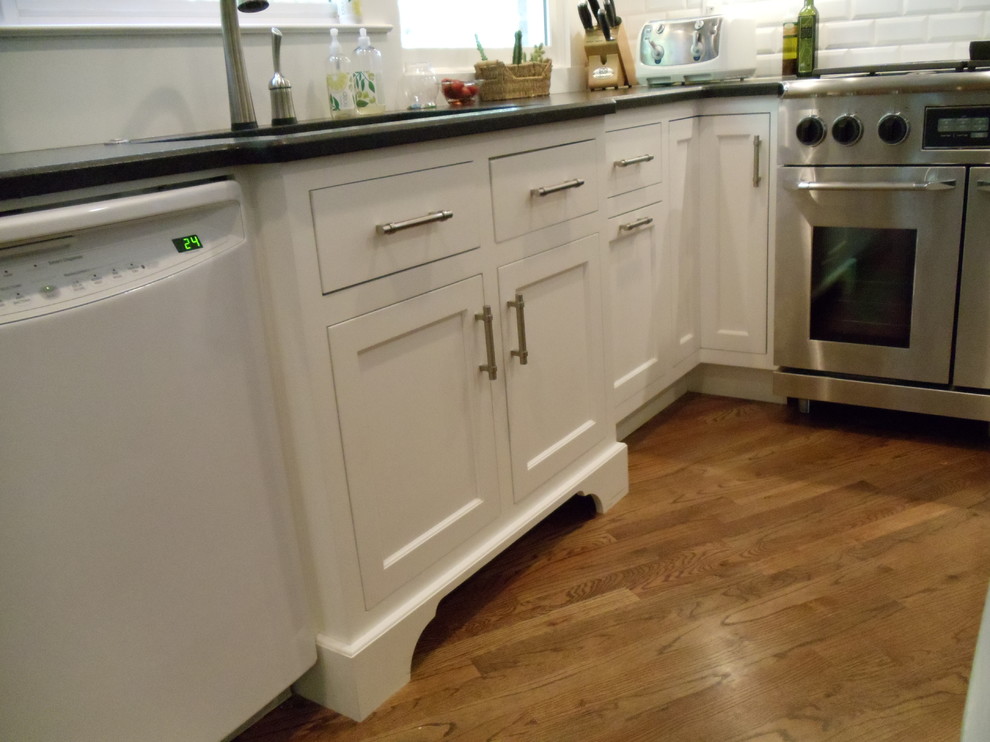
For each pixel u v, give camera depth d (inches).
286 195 51.9
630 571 78.0
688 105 105.4
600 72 121.3
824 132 97.2
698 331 115.7
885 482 90.7
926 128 91.6
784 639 67.2
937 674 62.2
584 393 84.1
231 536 54.0
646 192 98.4
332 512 58.1
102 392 45.4
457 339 66.8
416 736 60.4
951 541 78.8
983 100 88.0
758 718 59.4
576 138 77.3
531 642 69.5
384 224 58.4
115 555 47.1
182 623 51.4
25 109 66.2
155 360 47.9
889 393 101.6
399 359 61.7
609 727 59.7
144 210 46.8
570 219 77.9
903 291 98.3
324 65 88.8
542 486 79.1
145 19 74.1
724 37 110.9
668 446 103.7
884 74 100.6
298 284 53.4
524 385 74.9
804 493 89.7
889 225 96.2
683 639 68.2
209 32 77.7
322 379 55.7
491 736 59.8
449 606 75.1
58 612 44.9
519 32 106.9
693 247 111.6
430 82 99.2
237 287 52.8
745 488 91.7
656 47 116.3
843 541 80.1
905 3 112.8
